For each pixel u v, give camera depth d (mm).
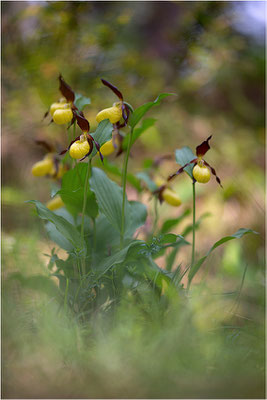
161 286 1616
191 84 2945
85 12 2480
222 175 2809
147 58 2812
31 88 2613
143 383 1432
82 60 2580
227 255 2037
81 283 1585
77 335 1505
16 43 2588
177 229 2400
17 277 1622
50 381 1438
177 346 1477
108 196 1658
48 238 1807
